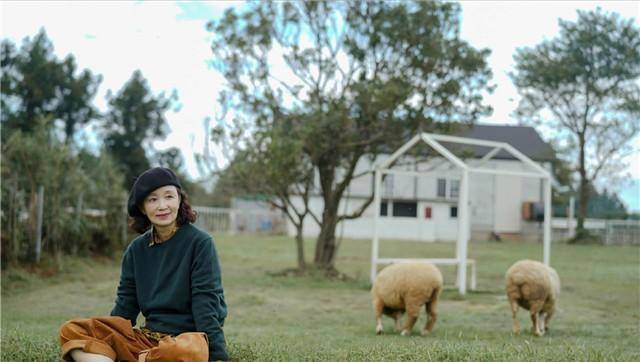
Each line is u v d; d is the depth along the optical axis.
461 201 16.56
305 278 18.62
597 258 28.62
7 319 11.10
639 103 42.16
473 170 16.50
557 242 44.19
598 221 47.81
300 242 19.81
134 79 40.09
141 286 4.46
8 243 16.58
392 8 18.53
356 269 23.00
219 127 18.88
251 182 18.98
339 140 18.66
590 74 42.66
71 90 35.22
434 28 18.72
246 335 9.00
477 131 45.81
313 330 10.25
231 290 16.28
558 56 43.44
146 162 39.91
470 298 15.36
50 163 18.08
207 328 4.28
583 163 43.50
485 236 44.53
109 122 39.53
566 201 48.50
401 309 9.98
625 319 12.37
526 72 44.06
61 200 18.88
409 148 18.28
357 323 11.62
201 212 44.59
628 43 41.53
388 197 43.44
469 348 5.96
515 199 45.16
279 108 19.00
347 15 18.59
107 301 13.95
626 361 5.13
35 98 34.06
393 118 18.39
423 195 43.94
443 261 16.28
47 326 9.76
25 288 15.38
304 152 18.81
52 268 17.88
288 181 18.47
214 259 4.42
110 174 22.89
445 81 18.72
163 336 4.32
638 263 26.16
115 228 22.33
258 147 18.33
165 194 4.37
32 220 17.75
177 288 4.36
